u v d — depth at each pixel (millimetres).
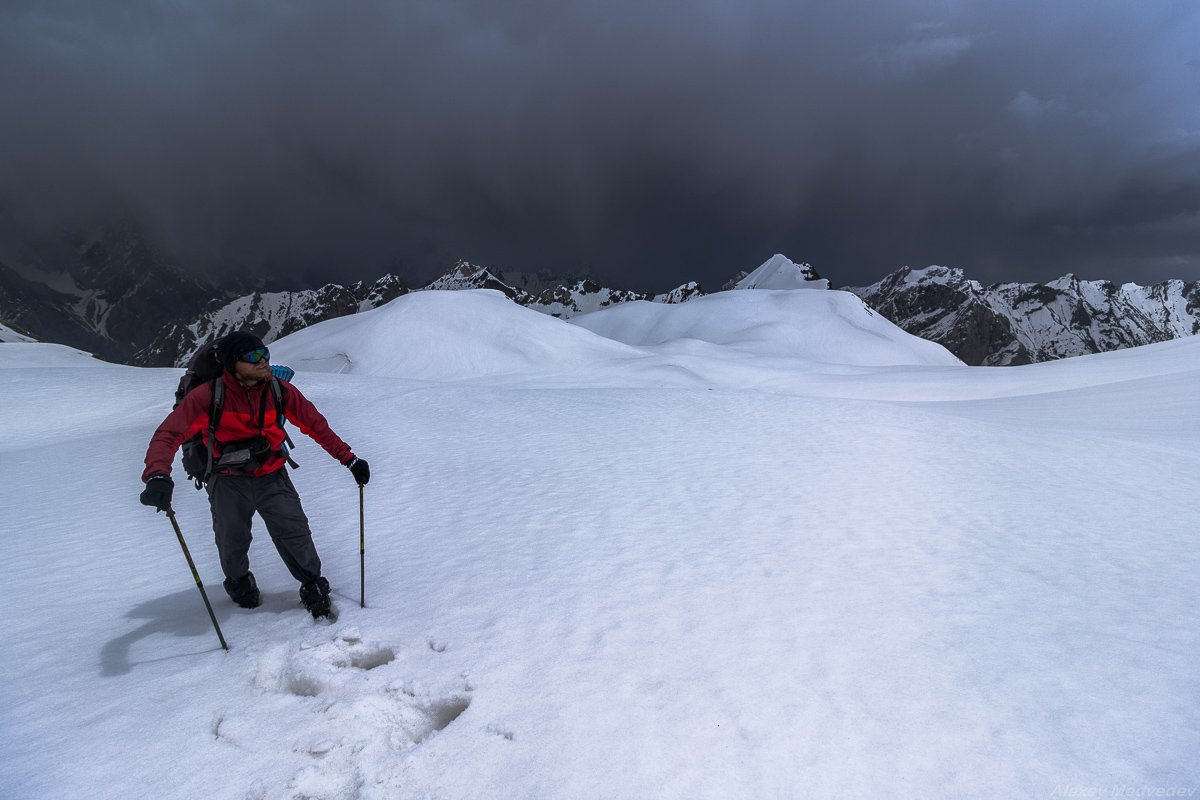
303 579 5223
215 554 7254
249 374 4883
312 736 3664
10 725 3836
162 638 4965
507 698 3938
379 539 7410
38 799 3170
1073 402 29188
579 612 5160
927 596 5496
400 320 126938
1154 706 3768
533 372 103812
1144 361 59812
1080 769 3238
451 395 24250
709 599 5414
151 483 4391
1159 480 10406
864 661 4336
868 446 13461
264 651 4648
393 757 3484
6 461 15023
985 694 3926
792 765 3289
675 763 3312
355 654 4633
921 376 69250
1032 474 10836
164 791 3246
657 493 9516
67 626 5277
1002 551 6750
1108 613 5121
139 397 29312
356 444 14461
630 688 4016
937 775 3215
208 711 3955
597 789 3145
